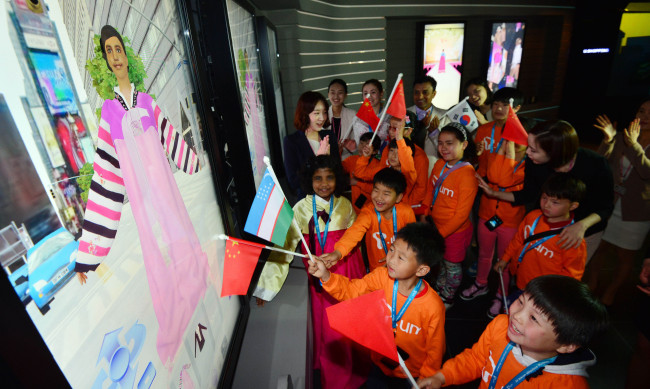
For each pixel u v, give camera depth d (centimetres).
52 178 45
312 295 181
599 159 180
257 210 117
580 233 171
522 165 236
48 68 45
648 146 211
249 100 225
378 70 649
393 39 699
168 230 80
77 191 50
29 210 41
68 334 46
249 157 191
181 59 101
